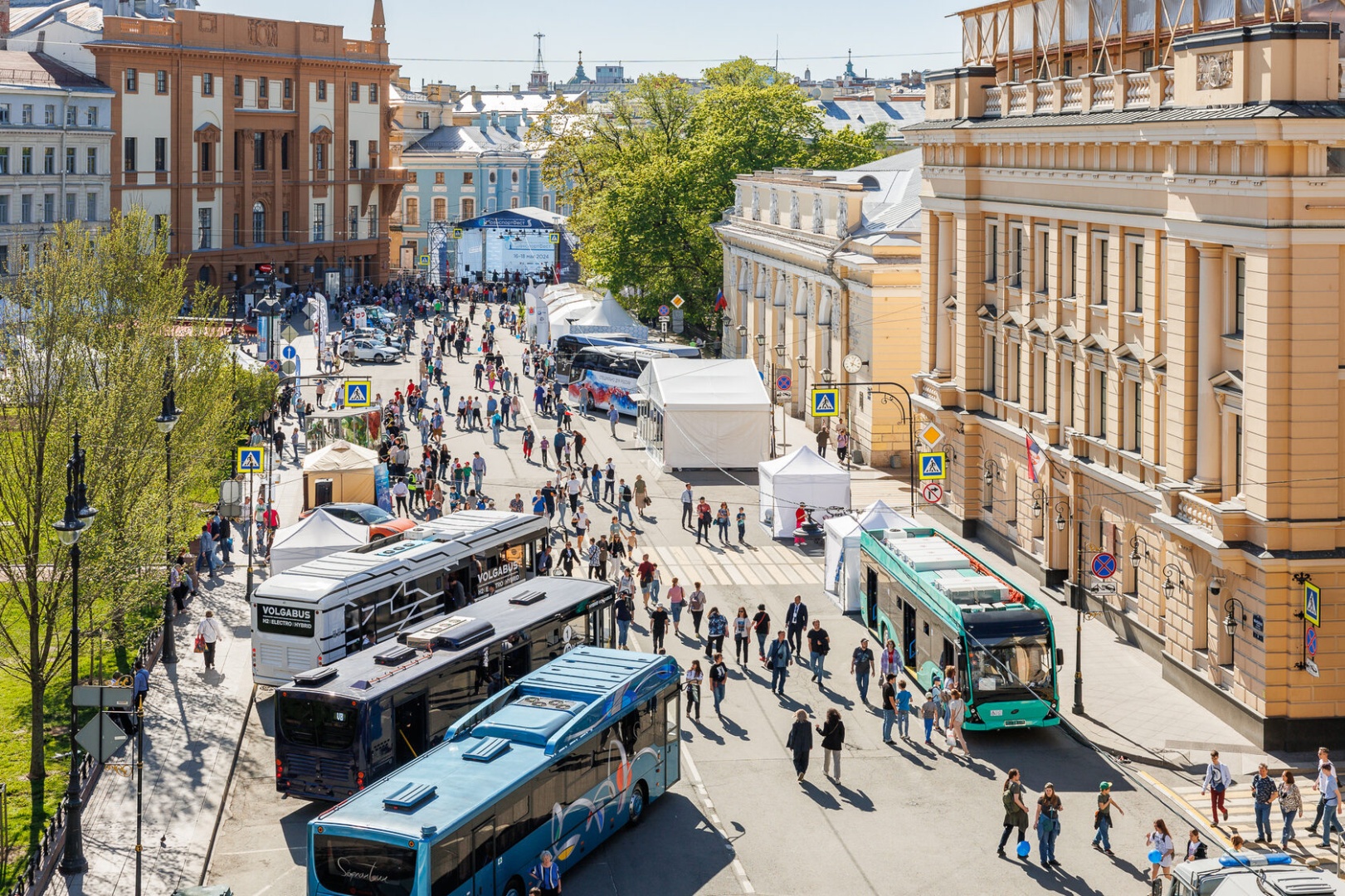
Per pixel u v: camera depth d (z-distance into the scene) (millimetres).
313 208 149125
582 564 54812
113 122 124125
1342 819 32125
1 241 110312
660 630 43844
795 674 43000
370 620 39438
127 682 39188
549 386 91812
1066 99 46969
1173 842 30578
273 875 29312
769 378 91750
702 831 31953
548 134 156625
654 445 73625
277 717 32188
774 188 90250
